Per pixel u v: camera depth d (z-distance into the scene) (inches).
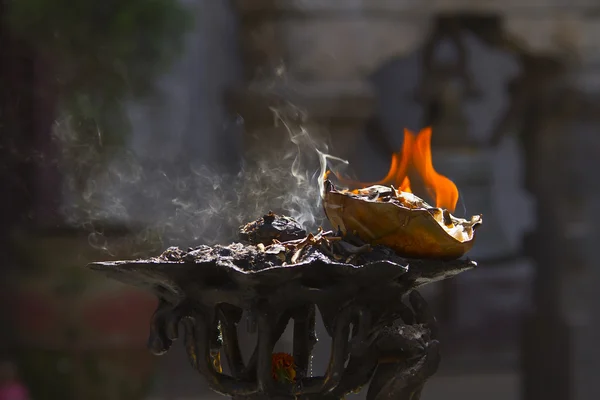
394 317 71.0
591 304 297.0
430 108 335.3
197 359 68.2
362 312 67.1
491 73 552.4
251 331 66.6
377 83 553.0
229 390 68.8
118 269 67.7
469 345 523.5
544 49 281.9
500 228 324.8
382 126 365.7
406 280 70.1
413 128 551.5
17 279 227.3
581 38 280.7
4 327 228.4
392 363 70.4
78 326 227.5
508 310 532.4
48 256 226.2
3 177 246.2
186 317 68.2
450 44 328.5
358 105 257.6
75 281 225.5
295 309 72.7
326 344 179.5
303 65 259.4
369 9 261.7
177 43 259.3
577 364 297.7
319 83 260.1
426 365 69.8
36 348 227.6
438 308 469.4
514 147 606.2
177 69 399.2
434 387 437.1
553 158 296.0
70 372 227.8
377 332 69.8
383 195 73.5
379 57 262.2
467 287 531.2
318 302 66.6
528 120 310.5
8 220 243.4
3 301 227.9
